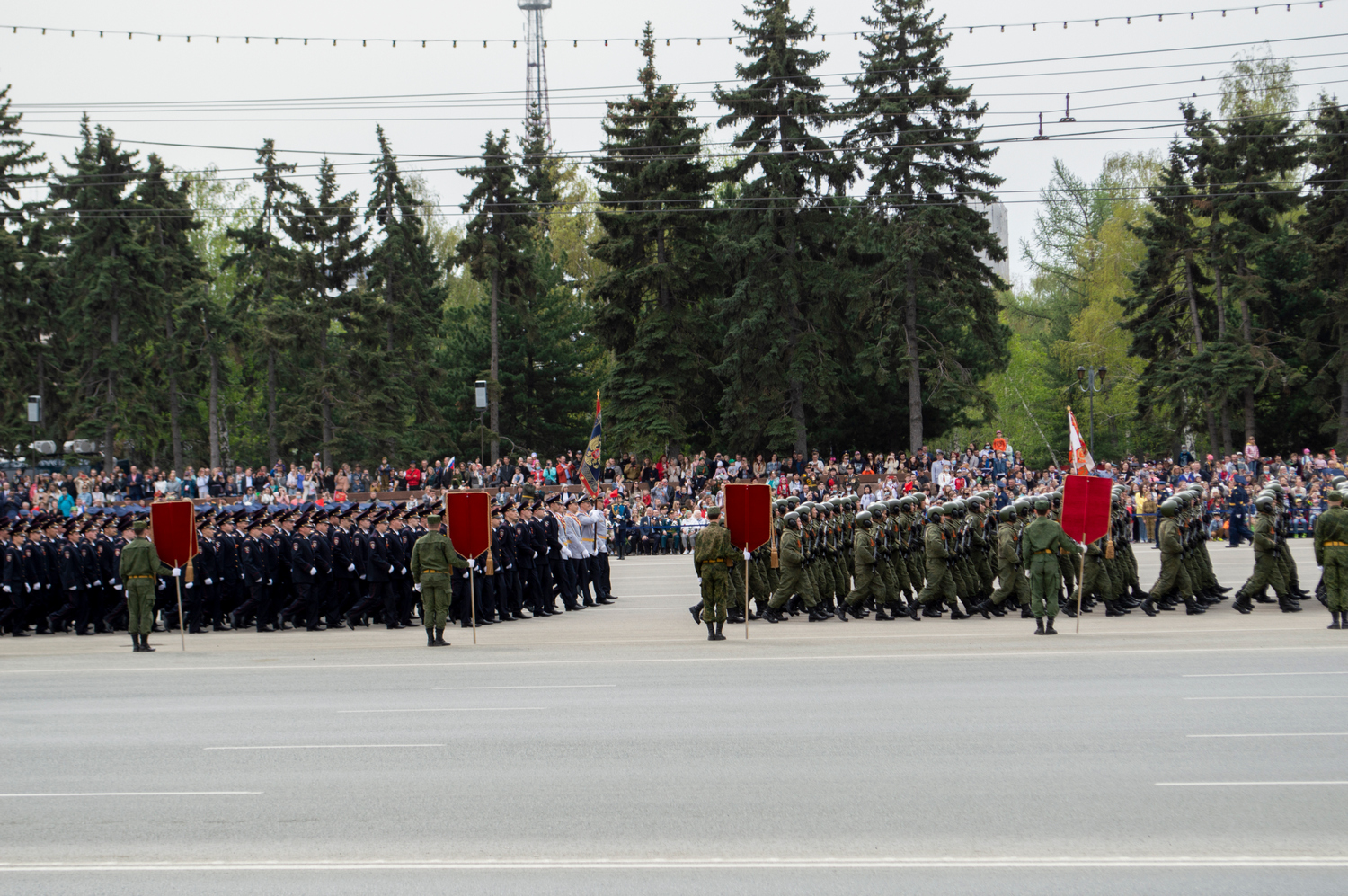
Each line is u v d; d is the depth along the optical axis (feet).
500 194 195.00
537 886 23.50
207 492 153.17
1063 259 272.72
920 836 26.37
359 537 73.92
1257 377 171.12
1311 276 172.24
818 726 38.22
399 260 198.59
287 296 190.80
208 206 255.29
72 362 196.54
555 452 220.23
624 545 139.64
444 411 213.25
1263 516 69.72
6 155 191.11
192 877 24.52
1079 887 22.93
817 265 172.76
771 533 63.93
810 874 23.88
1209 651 54.08
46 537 76.69
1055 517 84.33
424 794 30.78
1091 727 37.35
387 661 57.52
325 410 188.44
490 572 71.97
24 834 27.91
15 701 47.60
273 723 41.27
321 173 194.08
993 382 268.00
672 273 178.91
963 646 57.52
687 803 29.35
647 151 180.45
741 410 173.78
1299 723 37.55
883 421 193.98
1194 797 29.19
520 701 44.47
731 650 58.29
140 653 64.03
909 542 74.18
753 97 169.07
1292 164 172.76
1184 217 178.29
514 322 215.10
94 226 177.37
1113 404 219.20
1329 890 22.65
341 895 23.25
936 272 168.86
